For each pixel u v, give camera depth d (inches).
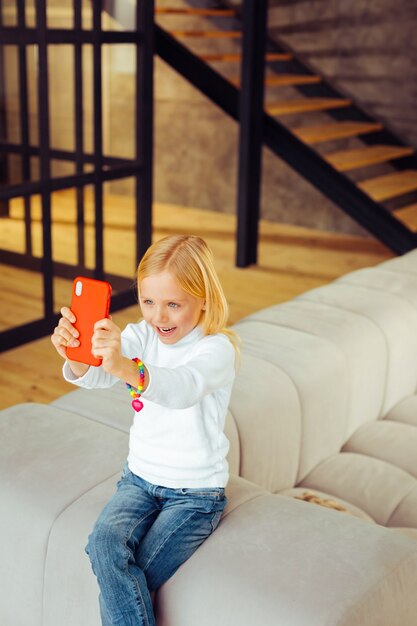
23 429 88.8
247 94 228.1
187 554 68.9
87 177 189.6
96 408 95.3
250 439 97.2
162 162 325.4
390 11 265.6
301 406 106.6
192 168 319.3
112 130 193.5
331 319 124.7
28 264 181.3
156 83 318.3
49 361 176.7
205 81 246.2
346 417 117.1
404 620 68.1
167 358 70.4
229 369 68.6
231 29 297.1
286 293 222.4
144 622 64.3
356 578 66.2
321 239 282.8
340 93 281.6
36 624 78.4
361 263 254.4
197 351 68.8
